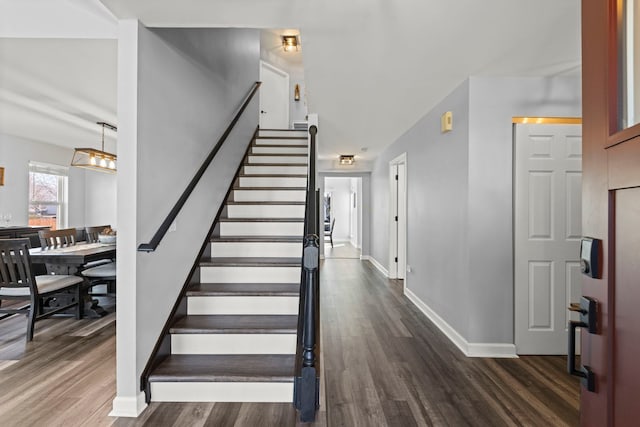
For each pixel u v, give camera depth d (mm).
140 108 2004
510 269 2906
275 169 4504
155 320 2178
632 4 823
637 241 762
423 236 4148
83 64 3199
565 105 2906
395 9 1927
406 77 2945
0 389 2248
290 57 7312
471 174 2900
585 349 952
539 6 1895
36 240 5578
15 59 3104
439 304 3594
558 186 2910
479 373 2564
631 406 779
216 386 2072
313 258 1905
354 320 3803
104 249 4203
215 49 3340
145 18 1976
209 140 3180
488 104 2896
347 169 8008
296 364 2080
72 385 2299
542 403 2168
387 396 2236
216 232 3391
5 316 3566
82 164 4934
